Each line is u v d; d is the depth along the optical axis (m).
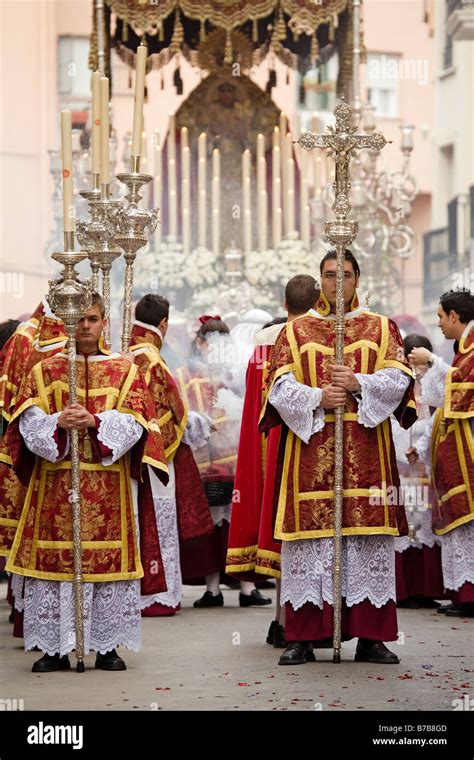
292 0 35.25
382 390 17.31
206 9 35.12
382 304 36.66
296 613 17.70
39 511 17.25
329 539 17.52
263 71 60.50
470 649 19.06
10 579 22.36
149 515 17.92
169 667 17.56
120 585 17.33
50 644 17.27
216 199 36.91
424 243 63.62
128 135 37.62
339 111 17.72
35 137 57.75
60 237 37.31
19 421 17.14
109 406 17.16
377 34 66.44
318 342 17.78
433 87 67.44
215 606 25.09
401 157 68.50
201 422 24.02
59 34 58.41
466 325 22.97
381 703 14.88
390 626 17.62
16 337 21.72
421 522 24.64
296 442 17.72
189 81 58.16
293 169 37.19
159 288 36.38
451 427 23.09
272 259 36.06
